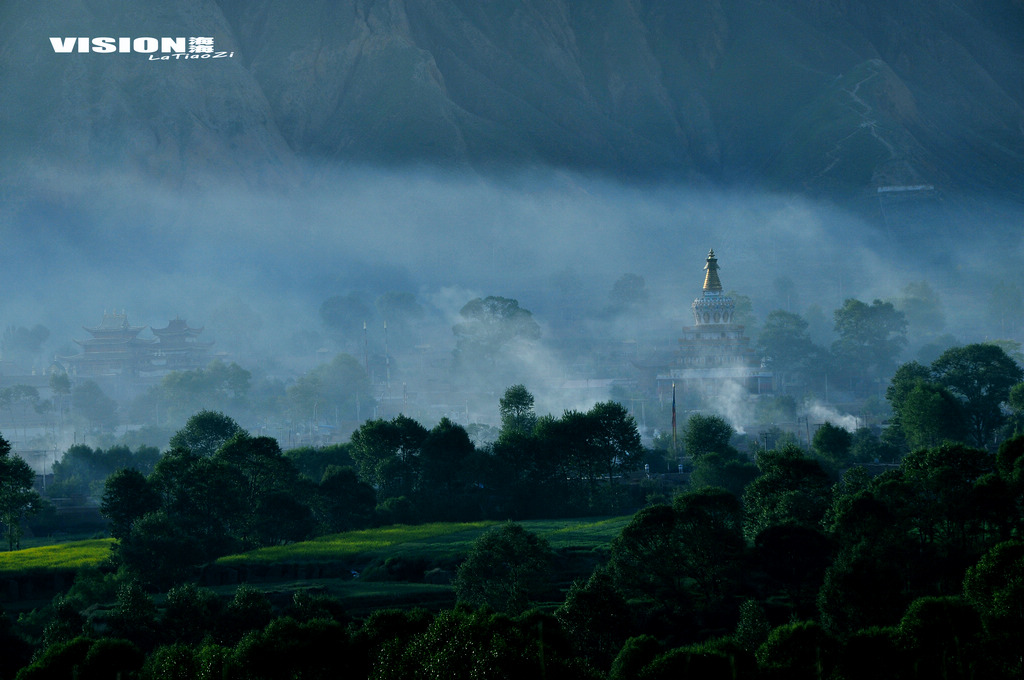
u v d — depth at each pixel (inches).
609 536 7524.6
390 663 4279.0
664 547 5920.3
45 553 7741.1
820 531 6043.3
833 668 4340.6
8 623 5315.0
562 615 5083.7
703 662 4279.0
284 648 4328.3
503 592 5802.2
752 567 6013.8
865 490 6235.2
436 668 4151.1
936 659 4279.0
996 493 5920.3
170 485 7839.6
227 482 7839.6
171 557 6692.9
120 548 6801.2
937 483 6048.2
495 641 4232.3
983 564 4849.9
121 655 4379.9
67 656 4421.8
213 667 4264.3
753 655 4441.4
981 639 4404.5
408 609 5984.3
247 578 7047.2
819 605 5300.2
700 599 5871.1
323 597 5369.1
